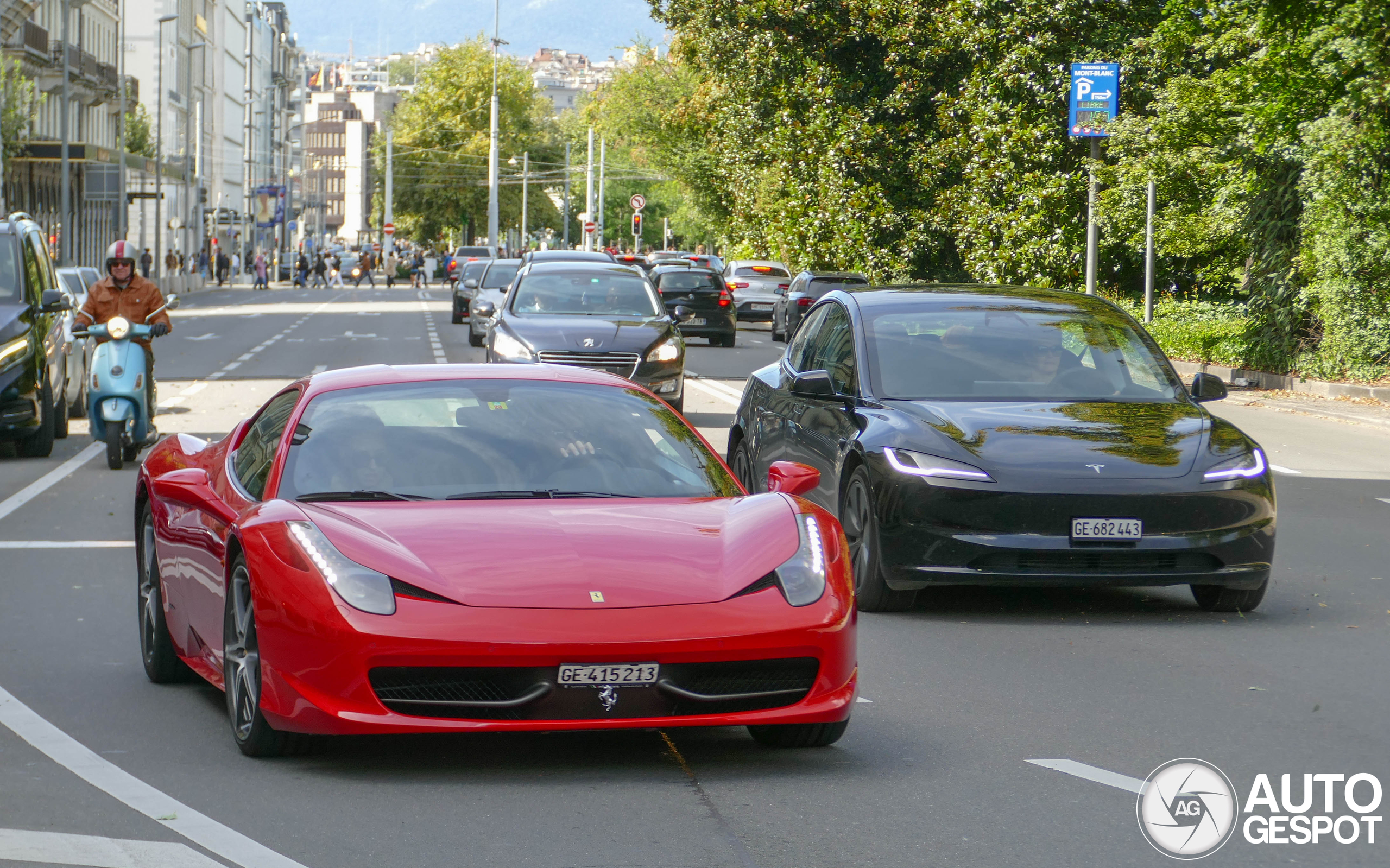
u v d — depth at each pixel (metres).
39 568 27.00
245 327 112.81
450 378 18.16
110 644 21.31
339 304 167.50
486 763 15.34
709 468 17.39
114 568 27.09
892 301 27.94
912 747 16.08
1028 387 25.77
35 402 42.06
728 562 14.99
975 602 24.70
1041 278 91.88
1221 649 21.23
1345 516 34.56
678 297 100.00
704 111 169.25
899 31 101.38
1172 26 65.88
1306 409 59.44
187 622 17.69
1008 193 93.19
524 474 16.64
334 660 14.03
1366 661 20.50
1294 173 67.75
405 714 14.22
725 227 194.88
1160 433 23.73
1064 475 22.45
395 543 14.79
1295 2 57.94
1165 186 72.56
